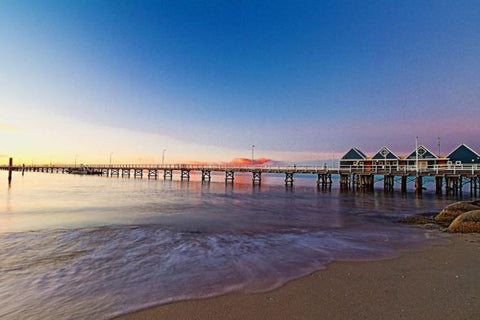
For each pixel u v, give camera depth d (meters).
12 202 20.53
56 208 17.67
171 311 4.78
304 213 17.28
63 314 4.68
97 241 9.48
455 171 31.69
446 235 10.99
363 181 42.19
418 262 7.45
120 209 17.58
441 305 4.96
